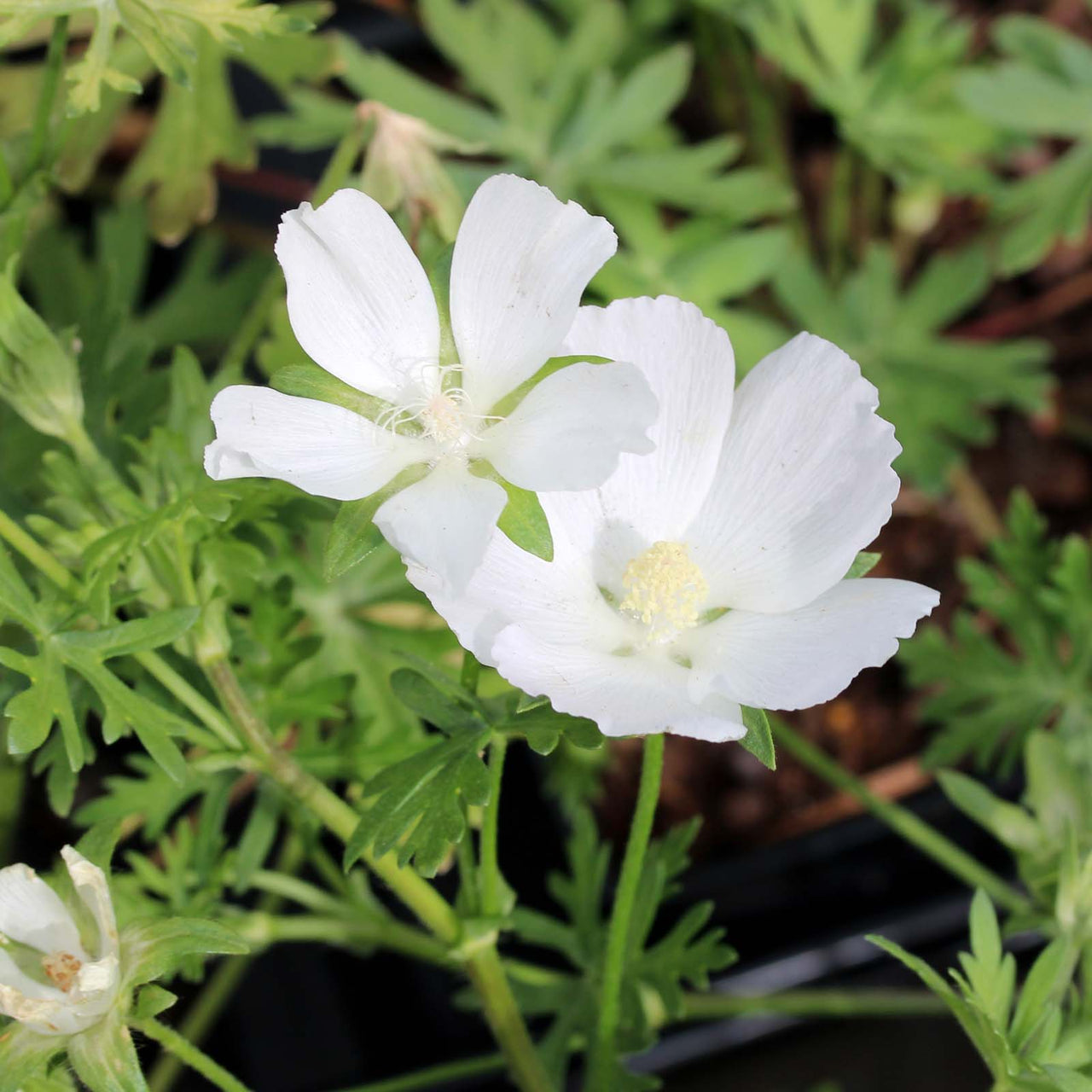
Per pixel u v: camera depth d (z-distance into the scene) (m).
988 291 0.66
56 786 0.42
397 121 0.45
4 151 0.46
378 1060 0.51
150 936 0.39
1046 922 0.44
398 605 0.47
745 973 0.51
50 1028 0.38
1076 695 0.49
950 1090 0.52
